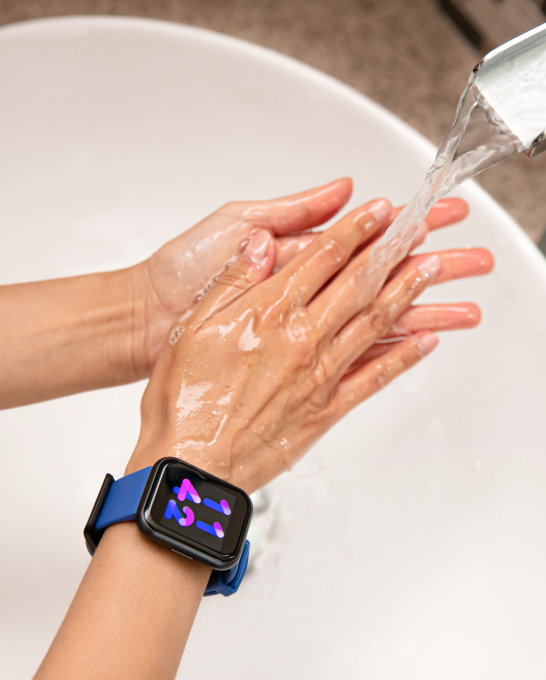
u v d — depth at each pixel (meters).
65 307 0.58
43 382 0.57
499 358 0.63
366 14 0.98
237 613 0.62
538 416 0.61
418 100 0.93
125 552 0.48
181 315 0.60
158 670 0.46
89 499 0.67
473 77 0.45
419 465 0.64
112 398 0.70
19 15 0.94
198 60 0.67
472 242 0.65
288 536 0.64
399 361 0.58
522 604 0.57
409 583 0.61
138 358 0.59
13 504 0.66
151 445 0.53
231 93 0.69
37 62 0.67
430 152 0.65
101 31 0.66
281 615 0.61
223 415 0.54
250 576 0.62
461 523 0.62
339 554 0.63
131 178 0.73
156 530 0.47
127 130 0.71
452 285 0.66
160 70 0.68
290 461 0.56
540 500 0.59
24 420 0.69
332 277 0.58
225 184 0.73
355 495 0.65
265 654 0.61
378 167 0.68
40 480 0.67
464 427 0.64
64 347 0.57
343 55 0.95
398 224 0.54
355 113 0.67
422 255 0.58
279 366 0.55
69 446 0.68
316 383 0.55
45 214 0.72
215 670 0.60
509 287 0.63
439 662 0.58
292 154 0.70
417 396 0.66
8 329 0.57
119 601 0.47
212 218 0.60
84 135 0.71
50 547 0.65
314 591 0.62
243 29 0.96
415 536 0.62
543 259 0.62
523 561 0.58
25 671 0.61
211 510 0.48
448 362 0.66
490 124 0.46
